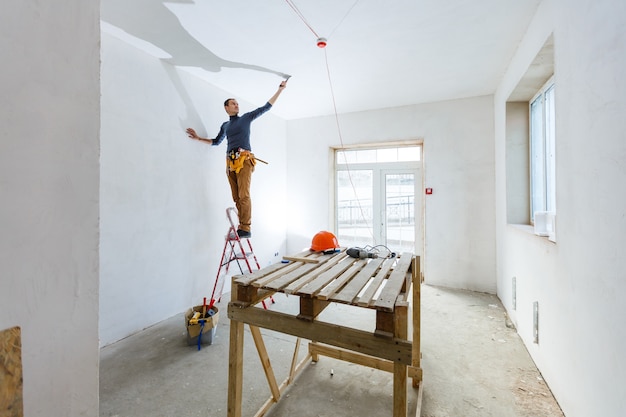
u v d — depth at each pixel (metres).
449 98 3.91
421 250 4.37
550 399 1.81
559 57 1.68
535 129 2.88
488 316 3.04
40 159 0.68
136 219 2.68
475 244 3.84
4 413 0.61
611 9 1.17
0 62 0.60
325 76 3.25
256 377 2.05
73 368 0.75
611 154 1.19
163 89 2.89
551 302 1.86
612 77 1.17
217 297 3.56
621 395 1.13
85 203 0.77
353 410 1.74
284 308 3.34
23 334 0.65
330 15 2.15
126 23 2.26
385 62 2.91
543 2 1.94
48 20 0.69
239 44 2.57
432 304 3.37
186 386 1.96
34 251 0.67
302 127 4.84
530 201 2.97
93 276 0.79
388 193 4.59
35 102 0.66
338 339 1.25
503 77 3.18
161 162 2.89
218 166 3.56
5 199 0.62
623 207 1.12
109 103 2.44
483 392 1.89
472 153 3.83
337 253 2.05
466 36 2.43
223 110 3.62
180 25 2.29
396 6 2.05
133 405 1.78
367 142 4.41
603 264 1.25
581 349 1.46
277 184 4.73
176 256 3.07
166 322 2.90
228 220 3.71
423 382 2.00
